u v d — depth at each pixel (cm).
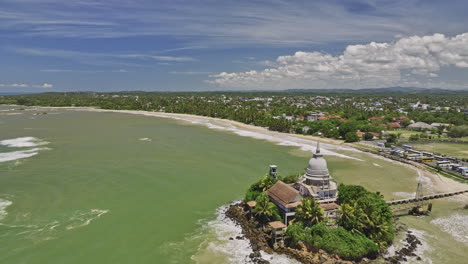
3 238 6147
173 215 7344
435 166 11875
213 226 6888
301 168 11488
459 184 10144
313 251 5888
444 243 6469
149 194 8538
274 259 5728
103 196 8288
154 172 10444
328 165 12262
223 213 7538
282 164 12025
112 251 5828
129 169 10681
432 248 6259
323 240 5891
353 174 11081
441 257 5944
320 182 7231
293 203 6688
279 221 6494
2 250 5756
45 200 7925
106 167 10844
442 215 7825
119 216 7200
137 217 7181
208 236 6456
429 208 7919
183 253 5825
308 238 6006
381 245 6069
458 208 8256
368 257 5869
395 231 6938
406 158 13425
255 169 11206
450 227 7194
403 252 6066
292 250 5950
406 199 8244
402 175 11056
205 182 9638
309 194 7044
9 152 12775
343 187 7500
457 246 6356
